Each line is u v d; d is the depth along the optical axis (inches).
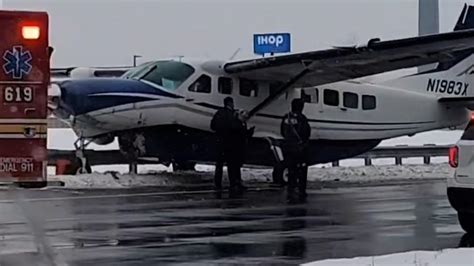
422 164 1391.5
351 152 1243.8
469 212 577.9
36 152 562.6
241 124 1018.7
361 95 1224.8
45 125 562.9
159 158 1098.7
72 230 623.8
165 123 1054.4
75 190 982.4
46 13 560.7
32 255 510.6
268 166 1135.0
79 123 1038.4
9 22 554.3
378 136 1248.2
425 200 863.1
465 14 1320.1
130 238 581.9
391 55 1046.4
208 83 1075.3
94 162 1145.4
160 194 939.3
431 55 1058.1
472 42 993.5
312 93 1179.3
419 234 605.3
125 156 1100.5
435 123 1295.5
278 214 736.3
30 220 685.3
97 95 1014.4
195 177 1137.4
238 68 1079.0
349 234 604.4
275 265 470.9
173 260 490.0
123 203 832.9
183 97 1058.7
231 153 1008.2
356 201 854.5
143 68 1071.6
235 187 1007.6
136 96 1030.4
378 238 583.8
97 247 541.0
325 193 955.3
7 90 556.7
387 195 923.4
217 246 544.7
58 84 1009.5
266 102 1119.6
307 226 650.8
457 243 560.4
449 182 582.9
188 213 743.1
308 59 1051.3
